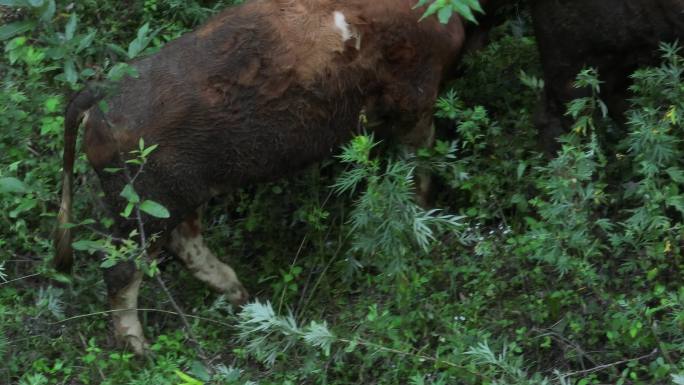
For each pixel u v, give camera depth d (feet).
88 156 18.07
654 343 16.05
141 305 20.10
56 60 16.96
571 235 16.63
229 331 19.17
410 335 17.01
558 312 17.26
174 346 18.48
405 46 19.07
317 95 18.47
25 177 20.08
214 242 21.20
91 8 23.57
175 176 18.06
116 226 18.35
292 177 20.39
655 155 17.11
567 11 19.11
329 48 18.40
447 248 19.22
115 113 17.66
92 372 18.02
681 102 17.70
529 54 22.61
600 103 18.20
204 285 20.15
